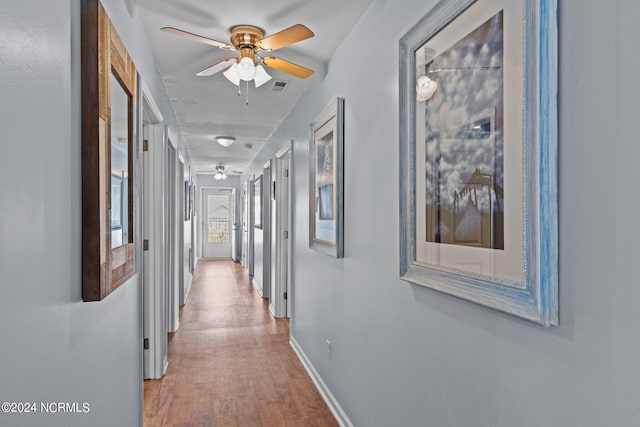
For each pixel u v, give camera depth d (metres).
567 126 0.91
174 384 3.12
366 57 2.15
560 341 0.93
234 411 2.71
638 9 0.76
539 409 0.99
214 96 3.73
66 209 1.09
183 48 2.62
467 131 1.27
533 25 0.96
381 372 1.96
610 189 0.81
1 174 0.74
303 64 2.94
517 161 1.05
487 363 1.19
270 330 4.54
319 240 3.04
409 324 1.68
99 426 1.38
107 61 1.29
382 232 1.95
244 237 9.56
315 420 2.61
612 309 0.80
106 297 1.39
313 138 3.22
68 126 1.10
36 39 0.90
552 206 0.93
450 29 1.36
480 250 1.21
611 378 0.81
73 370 1.13
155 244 3.23
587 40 0.86
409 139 1.62
